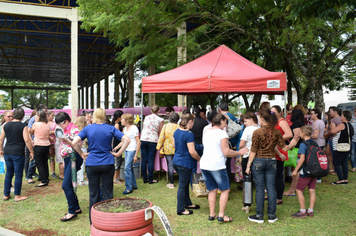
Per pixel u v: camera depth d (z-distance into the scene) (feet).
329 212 15.55
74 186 14.40
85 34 57.93
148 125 21.83
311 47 33.76
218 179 13.80
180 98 39.81
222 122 13.93
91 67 112.88
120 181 22.45
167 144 20.47
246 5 32.83
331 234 12.81
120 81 102.58
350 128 21.16
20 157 17.78
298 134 16.96
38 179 22.86
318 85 34.37
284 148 13.88
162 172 26.07
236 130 18.15
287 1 27.27
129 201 12.41
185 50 35.35
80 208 16.33
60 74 139.85
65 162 14.74
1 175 24.93
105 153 12.96
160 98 87.51
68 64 112.98
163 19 34.37
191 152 14.40
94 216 11.17
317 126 20.70
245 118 15.83
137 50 35.45
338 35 36.22
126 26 28.22
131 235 10.90
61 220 14.51
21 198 17.90
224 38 44.80
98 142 12.89
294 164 18.26
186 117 14.76
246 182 15.17
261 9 31.58
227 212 15.70
